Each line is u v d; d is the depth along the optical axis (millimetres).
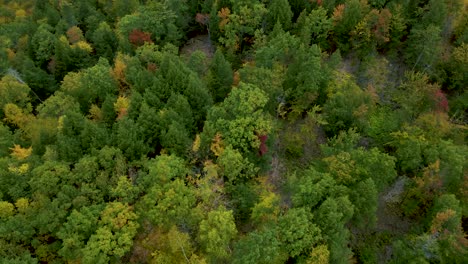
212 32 79438
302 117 64812
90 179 48125
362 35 70062
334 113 58625
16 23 98688
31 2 120750
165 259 42438
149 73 62844
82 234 43156
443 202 47156
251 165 48062
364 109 57688
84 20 96250
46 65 85250
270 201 45281
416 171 53594
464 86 68375
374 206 45562
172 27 79312
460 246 44594
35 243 45125
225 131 50562
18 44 89062
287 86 61469
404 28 70312
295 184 48125
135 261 43625
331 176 47188
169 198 43312
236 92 53312
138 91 62656
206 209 44781
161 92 60812
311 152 60906
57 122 60188
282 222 42656
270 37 70438
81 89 65688
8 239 44312
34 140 57844
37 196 46438
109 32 82500
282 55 63812
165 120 54250
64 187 45969
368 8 72312
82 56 80812
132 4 90812
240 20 73812
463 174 50156
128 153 51688
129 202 45938
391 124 60094
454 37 73688
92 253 41031
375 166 47844
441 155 51188
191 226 44344
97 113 62688
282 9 73562
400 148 54844
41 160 52562
